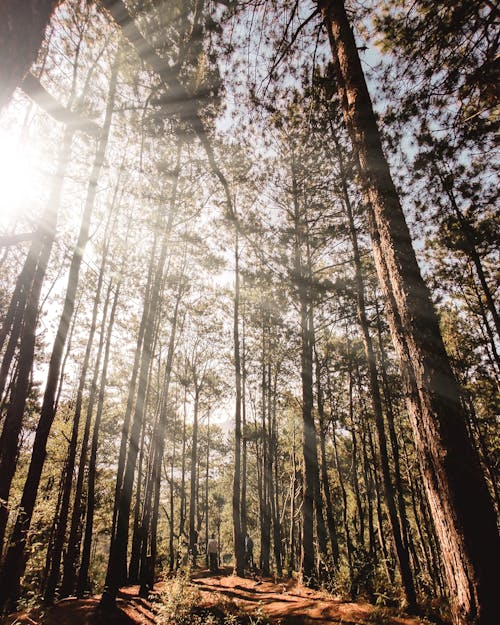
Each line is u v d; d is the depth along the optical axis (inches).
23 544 275.0
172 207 412.8
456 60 228.4
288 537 1196.5
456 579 116.9
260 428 1034.7
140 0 190.7
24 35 55.1
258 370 928.9
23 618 273.0
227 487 1568.7
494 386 668.7
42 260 339.6
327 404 850.8
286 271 529.3
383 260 175.6
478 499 121.0
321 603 316.8
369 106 196.2
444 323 724.0
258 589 430.6
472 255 519.8
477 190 350.9
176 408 1043.9
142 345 449.7
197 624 278.5
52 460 608.7
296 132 416.5
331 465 1142.3
